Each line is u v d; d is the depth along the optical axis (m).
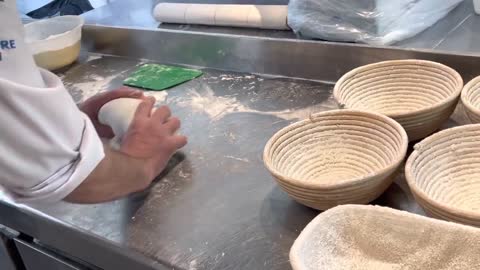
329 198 0.63
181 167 0.85
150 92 1.15
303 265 0.47
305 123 0.75
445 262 0.50
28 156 0.61
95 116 0.94
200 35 1.21
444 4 1.07
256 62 1.15
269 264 0.62
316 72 1.07
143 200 0.78
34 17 1.77
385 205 0.68
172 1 1.45
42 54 1.30
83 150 0.65
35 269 0.89
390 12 1.01
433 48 0.95
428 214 0.58
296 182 0.63
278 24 1.15
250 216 0.71
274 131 0.91
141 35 1.32
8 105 0.58
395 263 0.52
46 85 0.67
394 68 0.86
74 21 1.41
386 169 0.62
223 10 1.23
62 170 0.64
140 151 0.77
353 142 0.74
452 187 0.66
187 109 1.05
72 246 0.76
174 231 0.70
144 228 0.72
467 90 0.75
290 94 1.04
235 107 1.02
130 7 1.52
